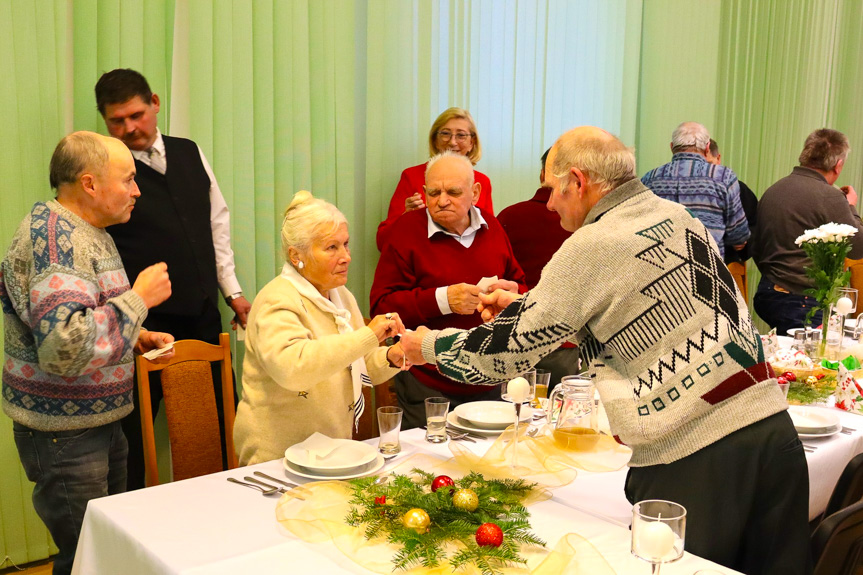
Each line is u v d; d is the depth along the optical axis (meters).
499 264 2.77
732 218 4.11
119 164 1.97
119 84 2.57
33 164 2.70
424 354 1.67
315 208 1.94
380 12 3.58
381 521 1.38
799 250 4.02
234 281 2.99
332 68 3.45
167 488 1.61
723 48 5.50
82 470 2.05
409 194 3.51
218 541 1.35
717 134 5.59
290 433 1.92
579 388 1.83
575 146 1.51
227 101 3.13
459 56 3.95
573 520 1.45
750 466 1.37
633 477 1.48
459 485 1.51
